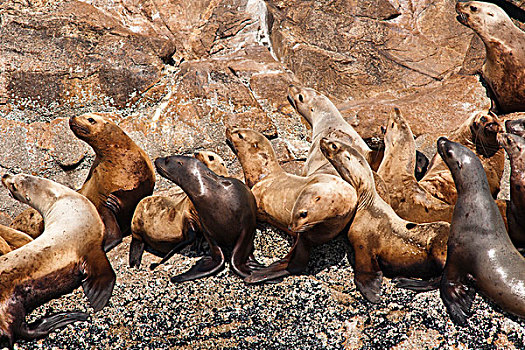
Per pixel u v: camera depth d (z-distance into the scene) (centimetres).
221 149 3064
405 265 2103
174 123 3075
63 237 2228
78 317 2109
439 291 2012
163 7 3403
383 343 1912
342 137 2706
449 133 2925
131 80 3102
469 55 3272
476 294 1978
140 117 3091
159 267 2388
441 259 2011
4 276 2056
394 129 2500
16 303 2055
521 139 2223
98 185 2608
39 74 3009
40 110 3020
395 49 3309
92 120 2500
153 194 2980
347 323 1994
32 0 3216
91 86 3078
